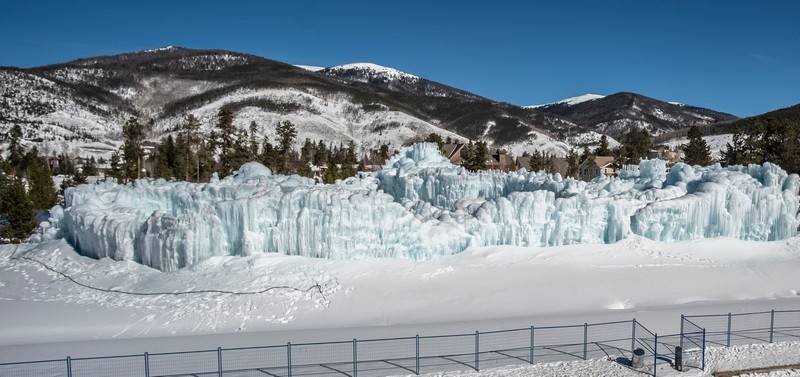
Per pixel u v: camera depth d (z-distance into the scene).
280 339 28.83
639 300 35.66
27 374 24.25
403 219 42.03
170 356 26.38
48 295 37.62
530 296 35.56
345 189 44.47
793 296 36.97
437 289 36.56
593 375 24.95
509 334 29.45
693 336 29.05
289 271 38.28
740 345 28.06
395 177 60.16
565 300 35.16
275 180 54.25
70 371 23.27
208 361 25.78
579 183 52.28
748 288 37.75
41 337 30.05
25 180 103.94
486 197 56.12
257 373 24.50
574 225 44.62
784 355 26.94
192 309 33.97
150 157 125.12
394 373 24.84
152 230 41.44
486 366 25.64
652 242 44.47
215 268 39.28
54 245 47.91
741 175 49.09
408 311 33.59
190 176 105.81
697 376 24.97
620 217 44.66
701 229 46.31
